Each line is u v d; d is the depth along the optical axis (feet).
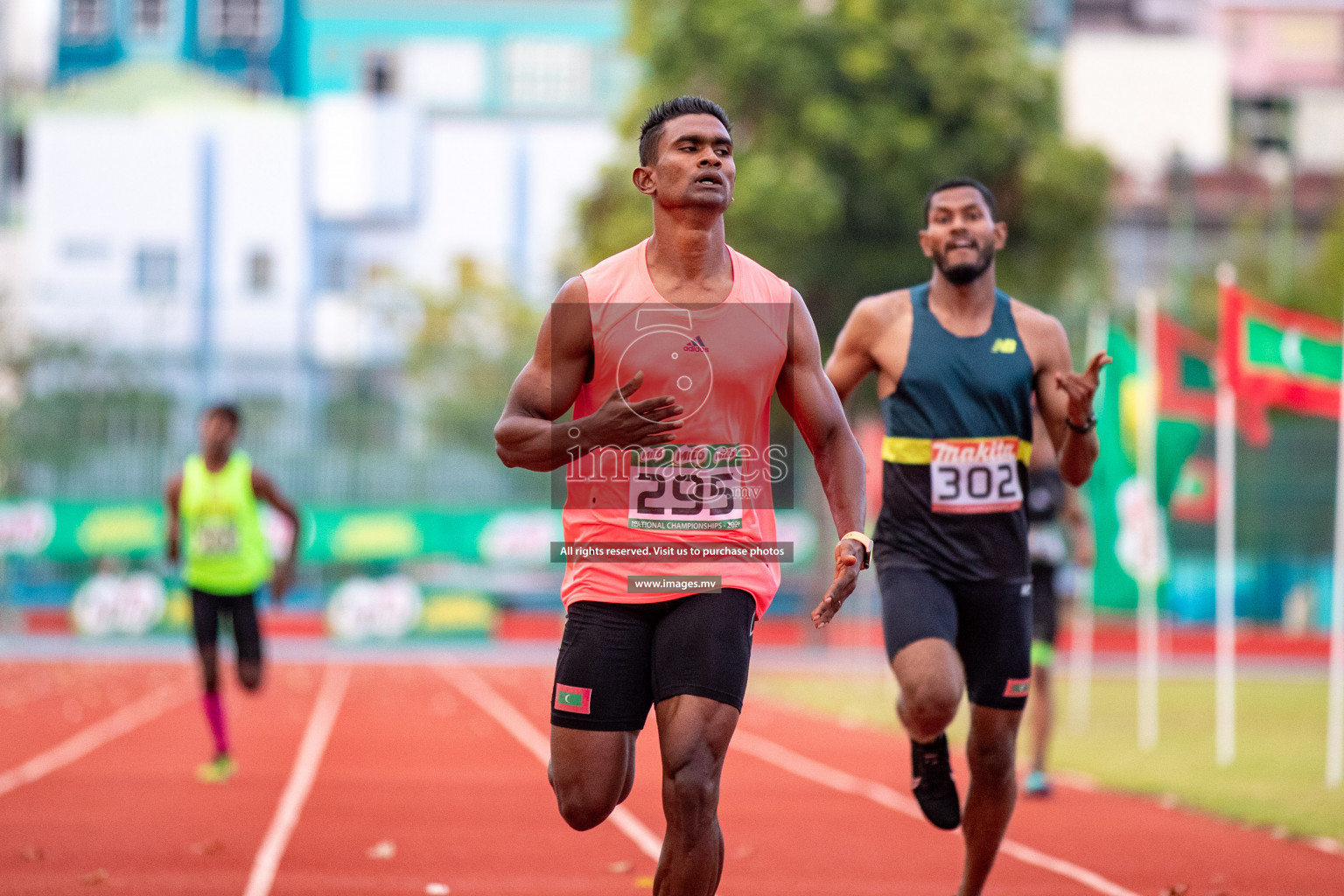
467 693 106.01
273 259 253.85
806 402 25.48
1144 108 314.55
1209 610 184.85
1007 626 31.32
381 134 254.68
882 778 58.80
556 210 259.80
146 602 155.02
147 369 160.25
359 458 159.02
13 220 264.72
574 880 36.96
